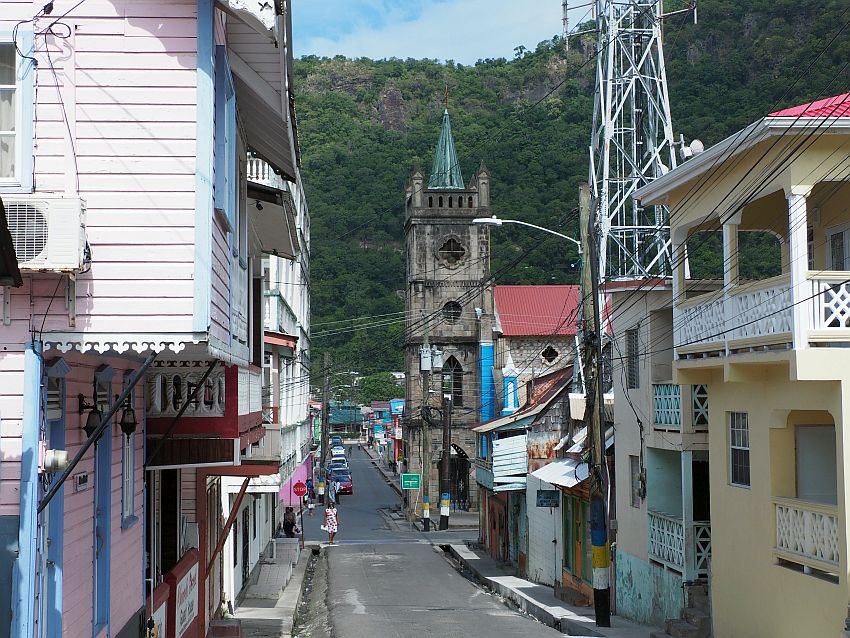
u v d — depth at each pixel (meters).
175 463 12.75
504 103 92.00
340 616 22.47
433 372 65.31
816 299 12.95
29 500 8.45
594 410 21.22
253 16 9.40
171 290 9.05
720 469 16.86
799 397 13.77
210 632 18.58
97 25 9.17
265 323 29.56
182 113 9.19
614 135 35.09
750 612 15.42
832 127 13.19
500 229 71.69
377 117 105.62
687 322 16.98
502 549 38.22
